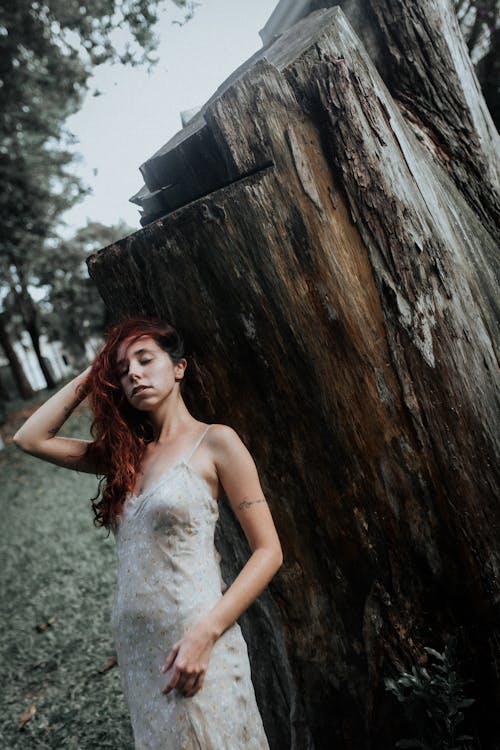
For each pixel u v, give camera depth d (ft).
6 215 48.44
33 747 9.42
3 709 10.84
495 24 15.67
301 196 5.65
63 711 10.17
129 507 5.25
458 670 5.93
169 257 5.89
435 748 5.73
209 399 6.22
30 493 26.84
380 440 5.91
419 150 6.95
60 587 15.74
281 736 7.16
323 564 6.25
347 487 6.04
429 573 5.97
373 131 5.72
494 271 7.21
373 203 5.71
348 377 5.86
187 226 5.74
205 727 4.58
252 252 5.72
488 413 6.11
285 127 5.59
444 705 5.74
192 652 4.62
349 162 5.65
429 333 5.87
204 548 5.07
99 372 5.66
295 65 5.57
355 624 6.21
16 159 45.52
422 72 7.48
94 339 77.87
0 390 71.77
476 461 5.96
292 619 6.45
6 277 65.31
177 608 4.81
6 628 14.29
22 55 27.27
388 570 6.04
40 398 63.77
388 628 6.05
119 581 5.12
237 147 5.64
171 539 4.98
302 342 5.84
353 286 5.77
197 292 5.94
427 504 5.91
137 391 5.44
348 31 5.81
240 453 5.29
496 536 5.96
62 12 20.80
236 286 5.82
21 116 32.27
